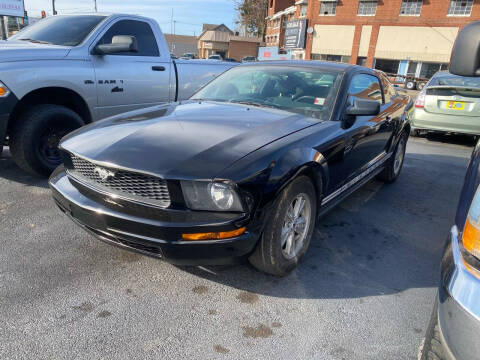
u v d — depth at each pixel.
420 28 35.22
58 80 4.16
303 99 3.34
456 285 1.39
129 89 5.01
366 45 38.12
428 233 3.62
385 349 2.11
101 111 4.75
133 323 2.21
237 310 2.37
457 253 1.48
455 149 7.38
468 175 2.25
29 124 3.96
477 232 1.40
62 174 2.83
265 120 2.89
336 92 3.31
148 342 2.07
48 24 5.09
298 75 3.58
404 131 4.99
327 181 2.86
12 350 1.97
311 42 41.16
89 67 4.51
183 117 2.92
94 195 2.43
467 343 1.31
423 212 4.15
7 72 3.72
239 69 4.00
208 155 2.26
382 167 4.52
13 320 2.18
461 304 1.34
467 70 1.89
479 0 32.28
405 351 2.10
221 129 2.64
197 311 2.34
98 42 4.69
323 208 3.07
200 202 2.13
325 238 3.38
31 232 3.19
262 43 59.41
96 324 2.18
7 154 5.29
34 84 3.94
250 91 3.61
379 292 2.62
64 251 2.93
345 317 2.35
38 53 4.08
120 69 4.87
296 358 2.02
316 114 3.19
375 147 3.99
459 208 1.87
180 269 2.77
